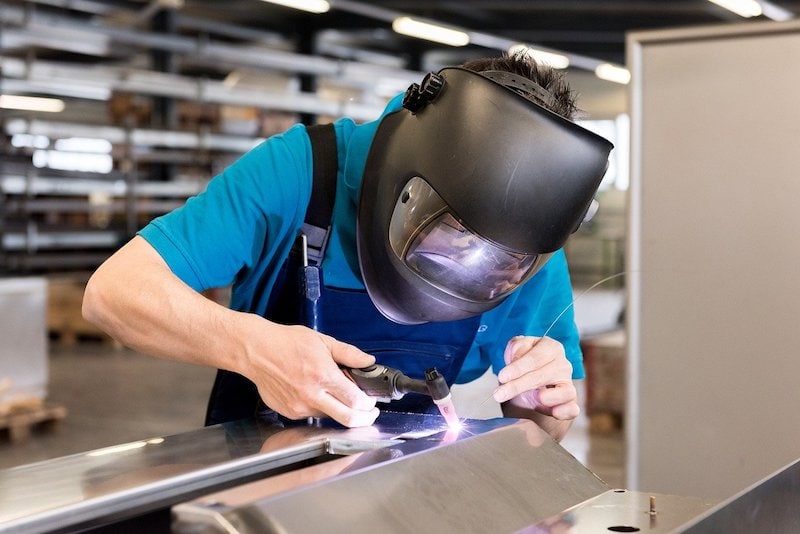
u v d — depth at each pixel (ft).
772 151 7.24
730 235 7.35
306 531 2.66
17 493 3.11
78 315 28.25
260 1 32.86
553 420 4.82
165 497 3.27
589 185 3.77
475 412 4.61
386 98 35.47
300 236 4.77
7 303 19.13
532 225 3.71
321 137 4.93
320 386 3.85
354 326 4.94
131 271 4.26
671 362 7.20
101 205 26.43
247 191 4.69
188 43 27.96
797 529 3.82
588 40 37.37
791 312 6.96
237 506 2.62
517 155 3.66
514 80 4.00
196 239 4.53
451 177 3.77
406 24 28.76
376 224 4.24
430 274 4.06
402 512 2.97
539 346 4.80
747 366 7.00
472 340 5.06
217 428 4.16
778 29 7.18
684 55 7.59
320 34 36.58
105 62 36.96
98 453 3.68
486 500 3.29
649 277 7.34
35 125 23.79
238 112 30.60
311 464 3.93
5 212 24.26
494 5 30.91
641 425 7.24
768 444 6.85
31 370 19.63
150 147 29.48
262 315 5.03
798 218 7.10
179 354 4.17
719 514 3.14
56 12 30.81
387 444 3.71
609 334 16.67
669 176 7.67
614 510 3.59
